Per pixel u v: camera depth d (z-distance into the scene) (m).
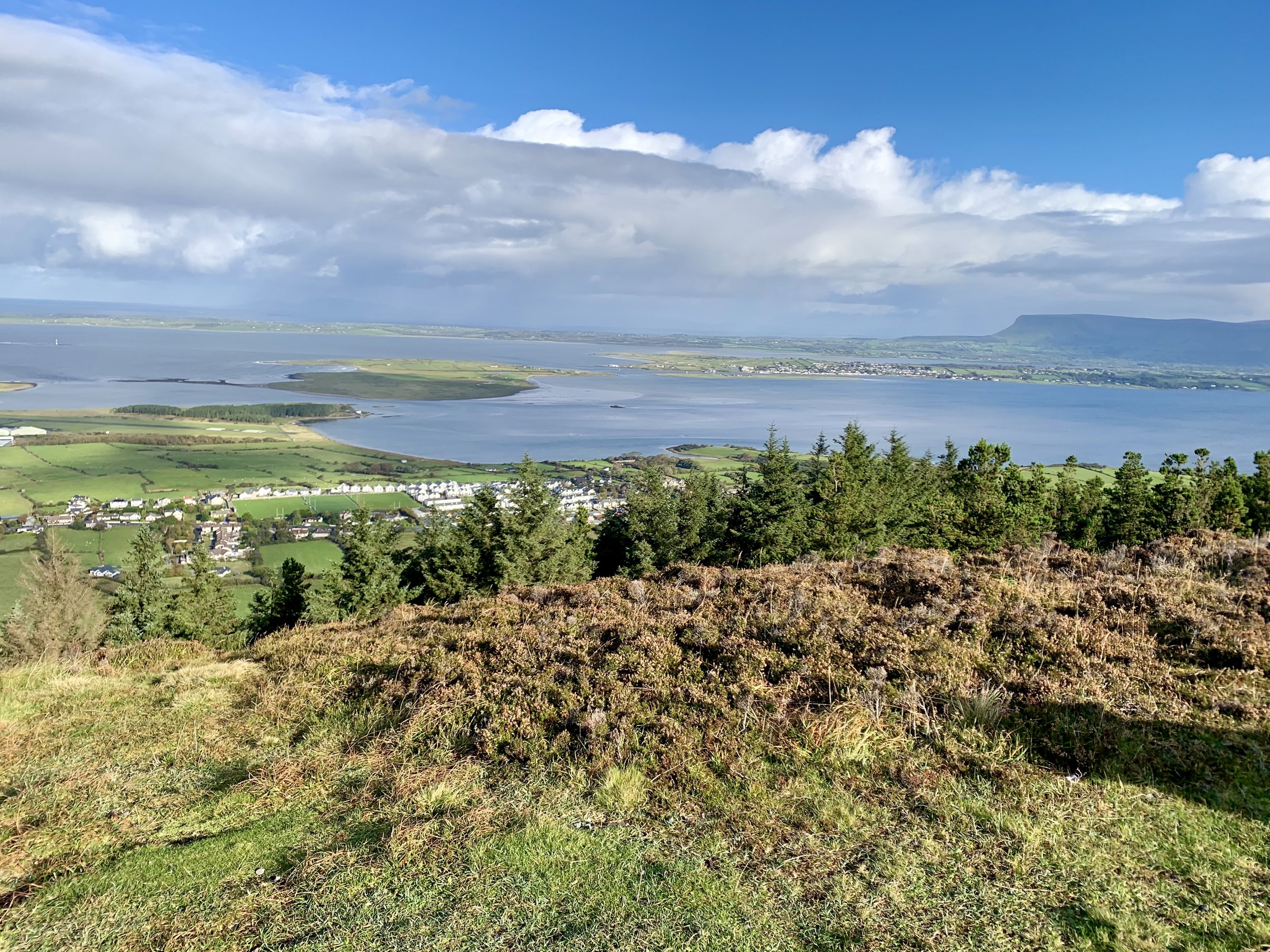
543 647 8.38
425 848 4.88
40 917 4.36
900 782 5.36
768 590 9.30
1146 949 3.62
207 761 6.83
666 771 5.69
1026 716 6.15
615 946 3.82
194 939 4.09
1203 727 5.68
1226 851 4.34
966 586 8.93
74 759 6.92
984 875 4.28
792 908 4.07
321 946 3.96
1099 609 7.94
